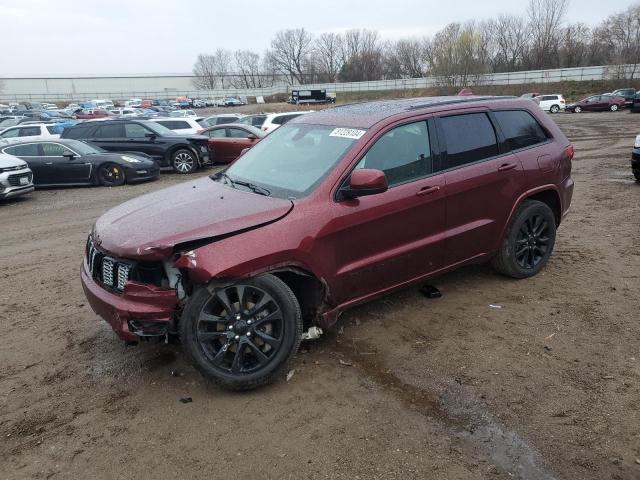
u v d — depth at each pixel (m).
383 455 2.81
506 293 4.84
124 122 15.44
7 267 6.40
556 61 81.19
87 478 2.73
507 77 66.81
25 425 3.19
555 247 6.18
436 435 2.95
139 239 3.27
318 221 3.57
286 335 3.43
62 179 13.08
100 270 3.58
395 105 4.54
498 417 3.08
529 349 3.83
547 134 5.19
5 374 3.79
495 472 2.66
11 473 2.78
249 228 3.36
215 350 3.37
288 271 3.53
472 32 72.94
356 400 3.31
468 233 4.46
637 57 63.09
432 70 75.06
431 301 4.71
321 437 2.97
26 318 4.77
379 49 113.06
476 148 4.54
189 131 19.03
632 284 4.93
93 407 3.35
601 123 27.89
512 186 4.72
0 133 20.14
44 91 107.12
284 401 3.33
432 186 4.14
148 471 2.76
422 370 3.61
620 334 3.99
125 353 4.04
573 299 4.64
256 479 2.67
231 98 87.25
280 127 4.98
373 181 3.51
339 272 3.72
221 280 3.25
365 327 4.27
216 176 4.62
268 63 129.12
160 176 14.97
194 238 3.21
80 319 4.71
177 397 3.42
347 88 86.88
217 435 3.03
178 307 3.28
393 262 4.02
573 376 3.46
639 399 3.19
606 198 8.88
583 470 2.65
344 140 4.02
